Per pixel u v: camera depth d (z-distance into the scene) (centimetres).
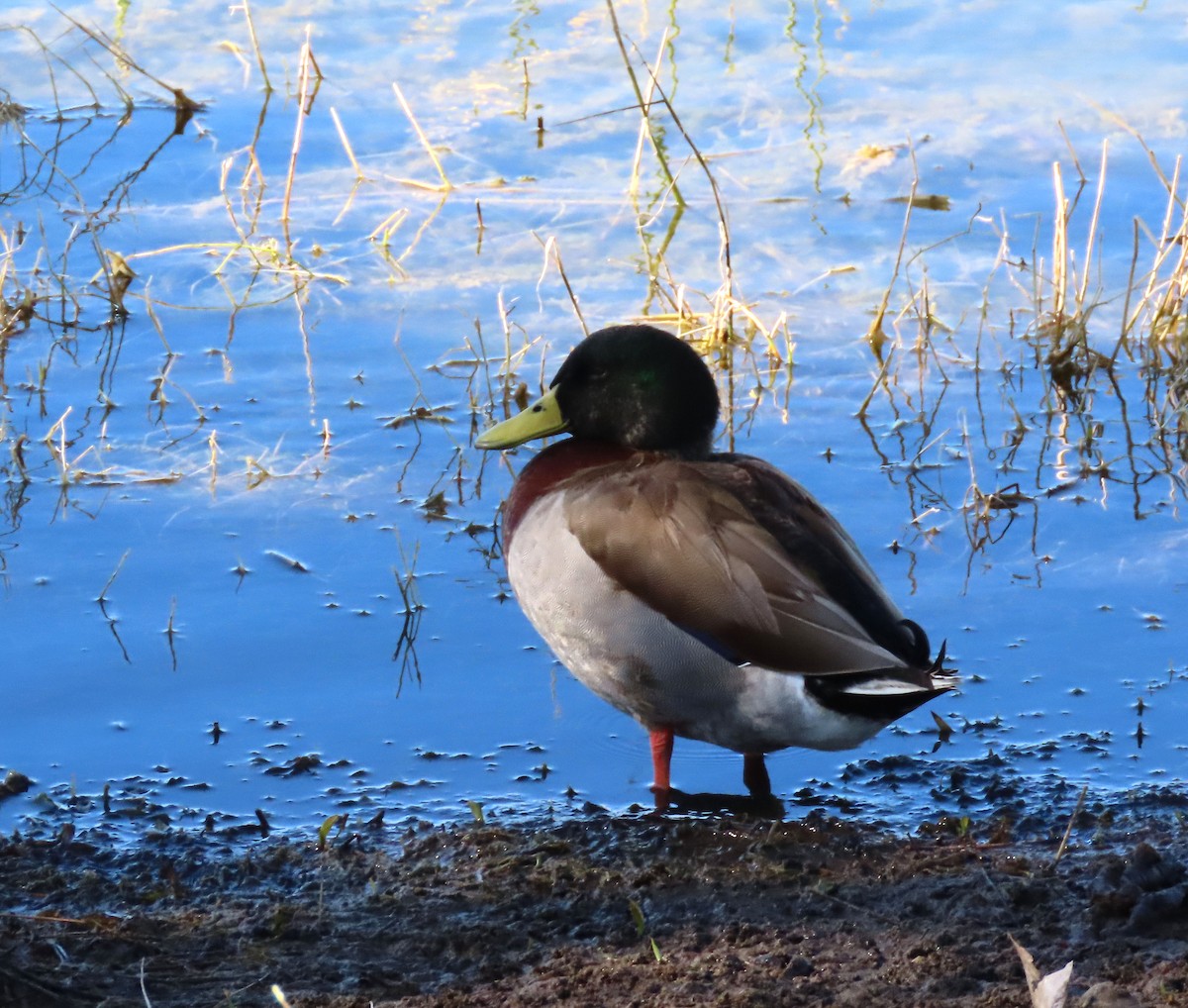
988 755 937
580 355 987
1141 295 1493
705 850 818
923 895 746
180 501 1199
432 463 1259
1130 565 1124
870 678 812
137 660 1023
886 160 1719
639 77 1900
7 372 1374
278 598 1090
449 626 1066
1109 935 692
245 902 771
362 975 694
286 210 1586
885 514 1195
